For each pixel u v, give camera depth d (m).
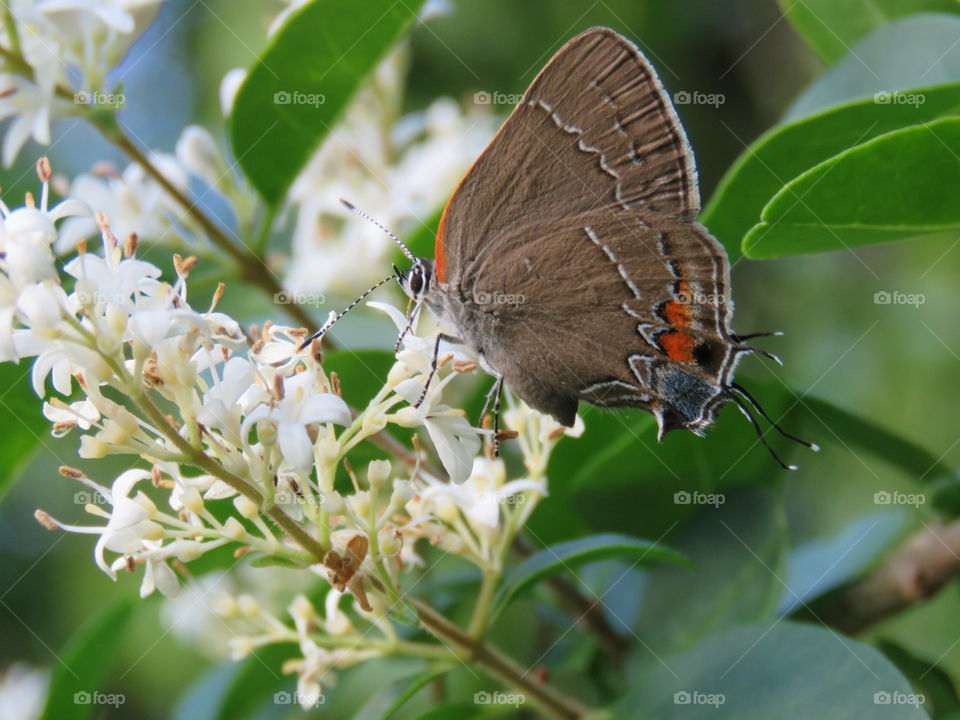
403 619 0.17
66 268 0.17
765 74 0.24
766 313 0.23
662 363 0.18
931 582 0.19
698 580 0.19
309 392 0.17
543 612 0.20
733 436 0.19
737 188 0.18
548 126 0.18
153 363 0.17
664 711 0.18
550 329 0.18
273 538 0.17
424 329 0.20
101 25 0.19
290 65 0.19
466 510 0.18
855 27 0.19
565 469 0.19
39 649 0.24
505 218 0.18
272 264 0.21
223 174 0.19
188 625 0.20
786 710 0.17
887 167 0.17
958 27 0.18
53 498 0.24
